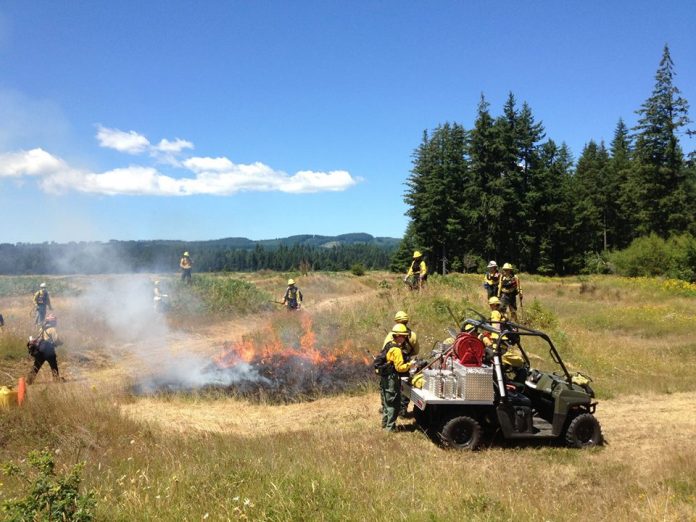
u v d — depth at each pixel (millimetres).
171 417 9359
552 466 7238
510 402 7930
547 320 16500
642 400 10898
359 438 8023
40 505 4523
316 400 10570
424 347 13727
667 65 57938
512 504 5520
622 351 15219
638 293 31266
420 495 5617
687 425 9227
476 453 7660
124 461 6629
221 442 7520
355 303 18109
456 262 64062
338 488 5527
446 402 7668
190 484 5648
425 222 64062
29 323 17562
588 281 42406
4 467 5270
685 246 40500
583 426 8109
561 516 5387
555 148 70188
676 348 16484
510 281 15289
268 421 9359
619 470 7043
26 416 7938
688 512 5461
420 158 70438
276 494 5270
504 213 61938
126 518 4812
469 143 63906
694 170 59906
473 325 8539
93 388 10328
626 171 71812
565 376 8578
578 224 65812
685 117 57625
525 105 64188
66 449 7109
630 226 72188
